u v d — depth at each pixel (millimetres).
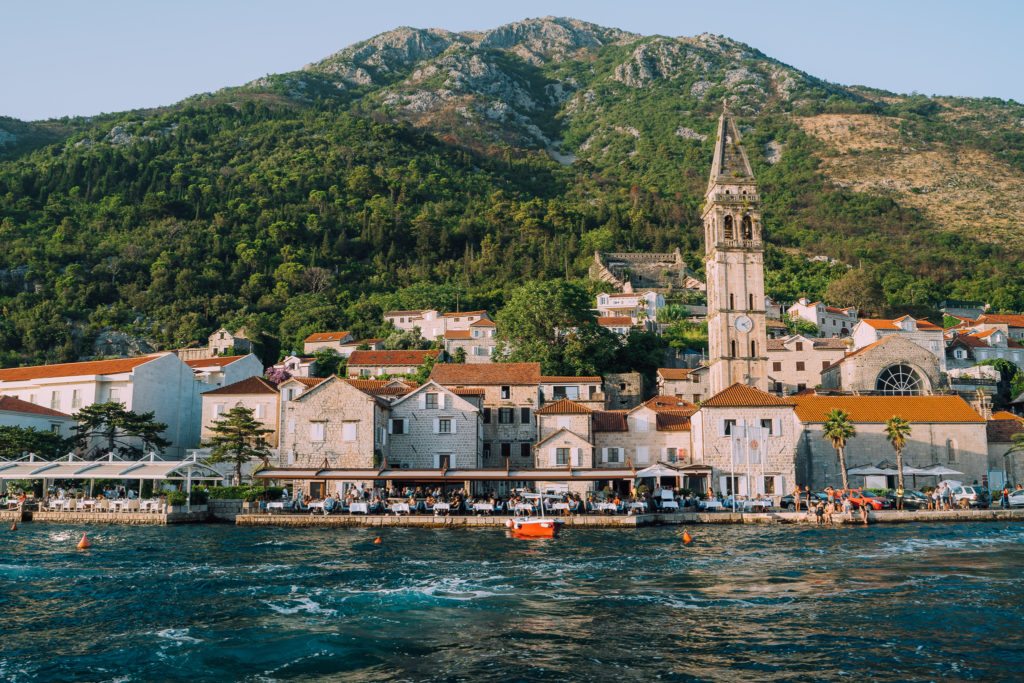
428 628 29188
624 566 41938
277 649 26625
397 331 163500
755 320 98250
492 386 90625
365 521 63000
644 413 85688
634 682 23234
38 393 102375
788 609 31734
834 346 120250
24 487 76875
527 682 23328
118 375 99188
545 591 35375
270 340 168500
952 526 61219
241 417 78812
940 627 28828
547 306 111562
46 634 28375
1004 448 84938
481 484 80812
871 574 39219
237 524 64562
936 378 100750
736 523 64125
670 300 189750
